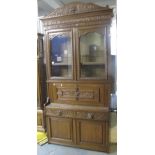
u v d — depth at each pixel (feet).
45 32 9.57
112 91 8.82
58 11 9.01
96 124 8.79
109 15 8.23
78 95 9.31
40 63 10.56
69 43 9.43
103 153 8.70
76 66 9.18
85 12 8.48
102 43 8.98
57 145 9.62
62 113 9.36
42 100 10.76
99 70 9.12
